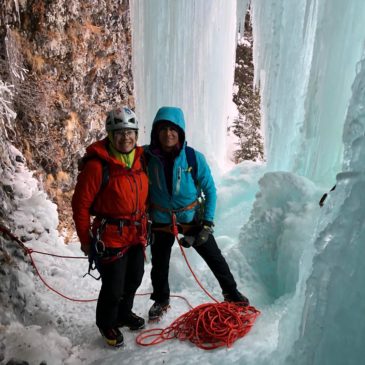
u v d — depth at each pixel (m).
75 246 4.77
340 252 1.62
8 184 4.19
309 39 4.89
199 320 2.76
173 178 2.70
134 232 2.56
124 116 2.39
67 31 5.23
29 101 4.88
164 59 6.30
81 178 2.43
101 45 5.79
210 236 2.94
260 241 3.72
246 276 3.63
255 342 2.61
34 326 2.82
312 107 4.36
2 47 4.44
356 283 1.53
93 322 3.11
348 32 3.86
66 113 5.36
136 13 5.96
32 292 3.17
